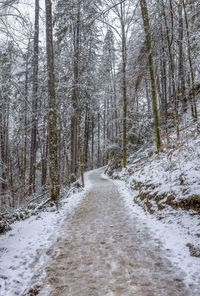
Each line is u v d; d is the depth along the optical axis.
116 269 3.01
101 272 2.96
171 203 5.00
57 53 12.34
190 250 3.28
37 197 9.11
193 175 5.16
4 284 2.74
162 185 6.07
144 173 8.93
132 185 9.40
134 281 2.69
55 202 7.31
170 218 4.63
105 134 38.19
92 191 10.96
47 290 2.59
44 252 3.70
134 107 19.30
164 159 8.24
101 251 3.64
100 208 6.91
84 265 3.18
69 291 2.55
